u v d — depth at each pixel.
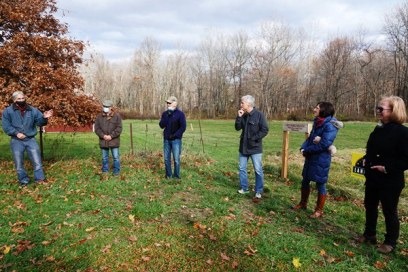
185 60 70.94
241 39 67.38
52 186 7.43
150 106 67.62
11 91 8.88
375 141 5.02
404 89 57.53
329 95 60.78
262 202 7.11
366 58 62.41
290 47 63.34
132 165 10.27
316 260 4.70
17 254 4.45
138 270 4.22
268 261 4.61
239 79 68.12
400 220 6.80
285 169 9.62
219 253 4.71
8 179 7.94
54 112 9.47
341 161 13.27
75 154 12.30
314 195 8.09
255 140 7.23
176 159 8.61
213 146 17.05
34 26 9.55
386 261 4.82
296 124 9.13
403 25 56.97
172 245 4.86
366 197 5.34
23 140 7.50
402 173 4.91
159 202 6.62
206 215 6.18
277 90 63.09
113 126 8.79
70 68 10.39
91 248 4.66
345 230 5.95
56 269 4.16
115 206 6.34
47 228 5.25
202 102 70.12
